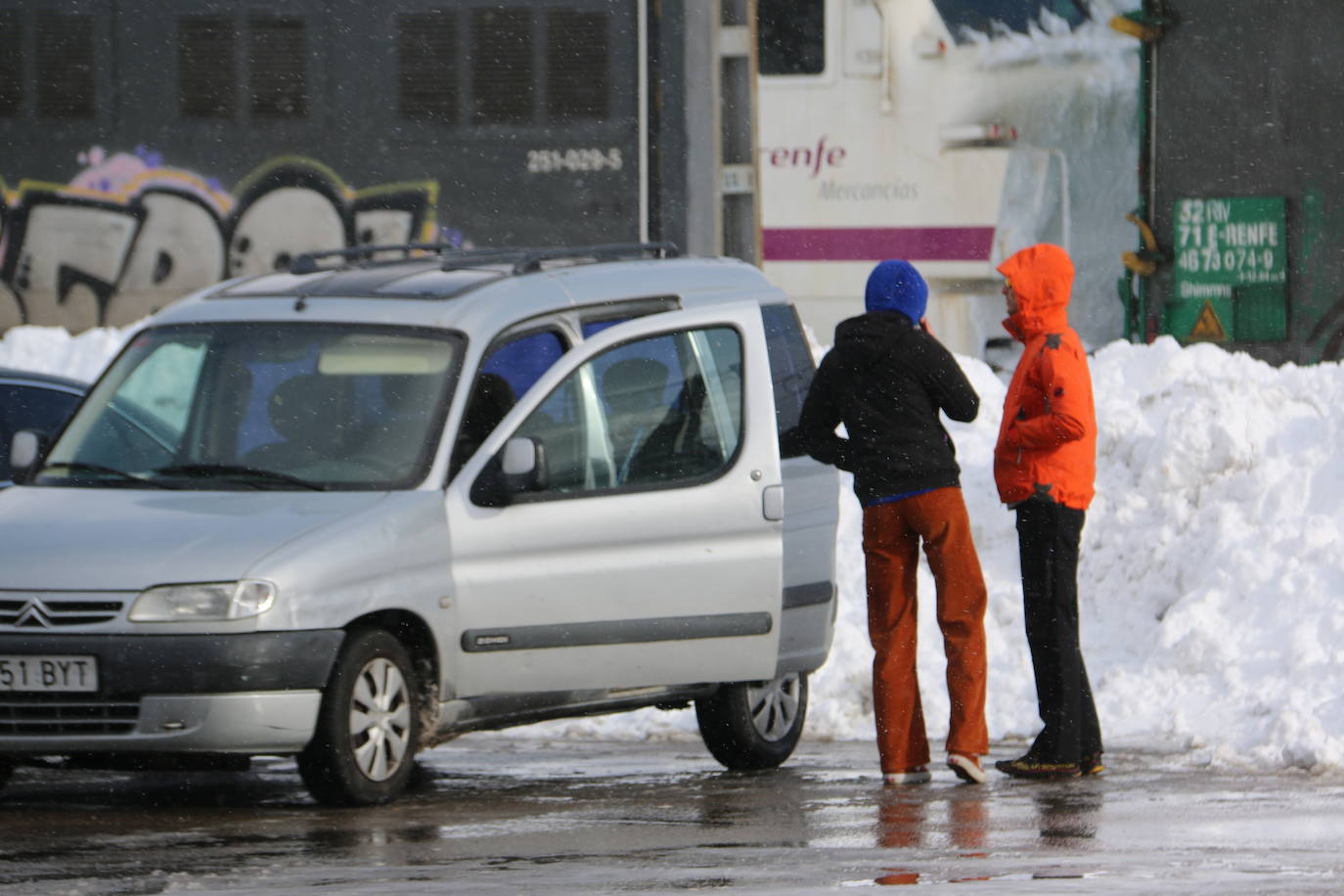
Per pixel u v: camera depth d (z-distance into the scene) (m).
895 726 32.09
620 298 34.19
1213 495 45.78
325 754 29.11
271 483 31.31
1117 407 50.12
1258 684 39.03
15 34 70.12
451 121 69.12
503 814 28.84
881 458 31.77
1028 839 25.42
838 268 67.94
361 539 29.58
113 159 70.12
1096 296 67.12
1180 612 42.19
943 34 67.19
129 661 28.48
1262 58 66.06
